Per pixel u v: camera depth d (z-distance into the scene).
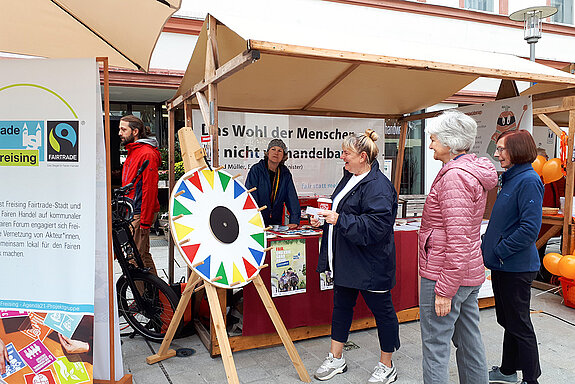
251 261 2.70
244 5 7.09
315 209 2.77
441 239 2.12
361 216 2.60
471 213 2.04
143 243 3.79
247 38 2.37
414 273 3.85
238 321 3.53
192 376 2.92
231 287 2.52
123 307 3.47
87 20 2.79
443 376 2.15
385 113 5.34
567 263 4.21
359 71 3.86
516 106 4.10
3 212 2.20
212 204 2.63
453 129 2.15
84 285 2.17
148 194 3.74
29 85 2.15
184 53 6.97
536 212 2.40
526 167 2.53
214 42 2.97
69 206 2.16
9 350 2.21
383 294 2.75
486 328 3.74
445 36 8.52
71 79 2.13
